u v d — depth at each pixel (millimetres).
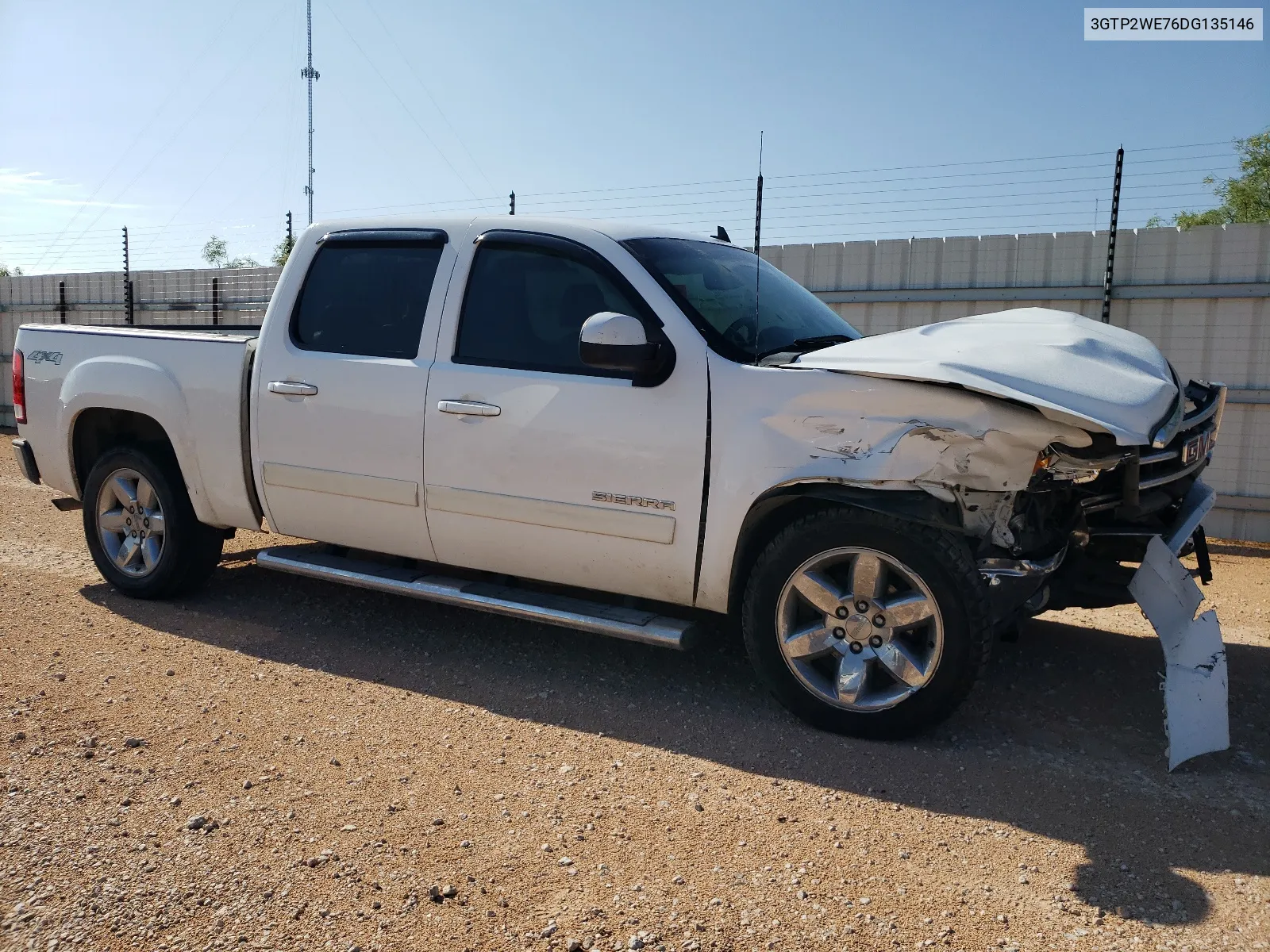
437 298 4527
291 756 3553
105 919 2555
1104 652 4855
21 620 5078
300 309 4902
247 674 4395
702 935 2527
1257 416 8055
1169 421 3611
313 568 4902
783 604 3818
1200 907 2693
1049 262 8586
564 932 2535
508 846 2959
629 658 4688
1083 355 3768
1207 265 8086
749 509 3812
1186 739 3516
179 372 5125
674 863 2879
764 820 3152
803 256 9453
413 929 2537
